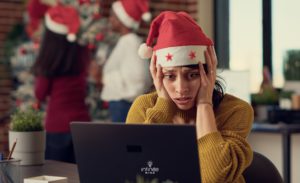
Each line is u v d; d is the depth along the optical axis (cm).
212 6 751
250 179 268
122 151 206
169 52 233
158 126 200
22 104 628
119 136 205
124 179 208
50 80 512
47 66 506
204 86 236
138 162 205
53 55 508
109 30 607
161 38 237
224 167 224
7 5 646
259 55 721
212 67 238
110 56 549
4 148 639
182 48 232
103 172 211
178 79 235
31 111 333
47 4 600
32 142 321
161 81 241
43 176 263
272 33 710
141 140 203
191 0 743
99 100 617
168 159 201
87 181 214
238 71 544
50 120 515
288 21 697
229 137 236
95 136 209
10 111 636
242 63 733
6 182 243
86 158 212
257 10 723
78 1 594
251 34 729
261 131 548
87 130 209
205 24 747
